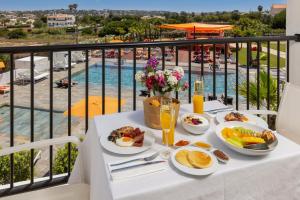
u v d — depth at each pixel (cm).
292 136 183
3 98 1670
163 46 222
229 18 2684
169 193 93
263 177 107
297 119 182
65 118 1298
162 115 119
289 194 112
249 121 148
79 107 670
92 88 1855
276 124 193
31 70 186
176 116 136
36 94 1775
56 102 1580
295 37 273
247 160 108
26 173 438
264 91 373
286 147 117
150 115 138
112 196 87
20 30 2525
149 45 218
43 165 723
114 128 139
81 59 1559
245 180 104
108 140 122
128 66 2073
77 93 1773
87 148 154
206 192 98
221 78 1517
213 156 108
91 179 133
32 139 192
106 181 100
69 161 207
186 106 171
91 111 634
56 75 2191
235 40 247
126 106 1374
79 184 150
